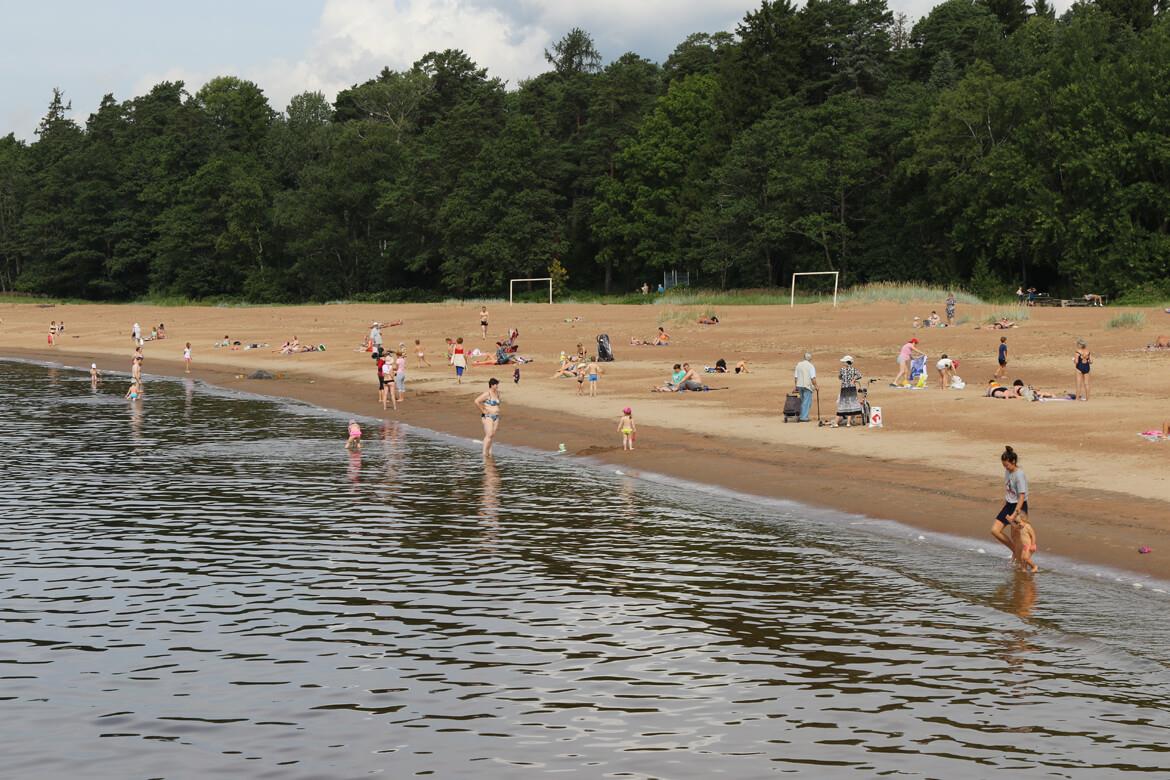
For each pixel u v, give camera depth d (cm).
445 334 7381
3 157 18525
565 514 2261
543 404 4144
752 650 1383
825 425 3297
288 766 1065
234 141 16188
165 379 6094
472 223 12481
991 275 9300
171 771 1055
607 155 12950
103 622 1523
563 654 1377
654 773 1036
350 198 13650
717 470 2738
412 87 15625
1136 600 1556
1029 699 1203
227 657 1377
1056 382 3944
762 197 10850
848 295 8462
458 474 2800
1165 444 2641
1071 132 8944
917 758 1060
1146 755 1058
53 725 1170
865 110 10812
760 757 1068
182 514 2278
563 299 12056
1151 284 8388
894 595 1620
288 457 3122
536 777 1030
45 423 4022
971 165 9600
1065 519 2019
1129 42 10031
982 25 11619
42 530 2122
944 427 3114
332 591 1672
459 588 1686
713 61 14250
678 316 7194
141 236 15750
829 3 12569
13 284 16912
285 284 14212
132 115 18100
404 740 1122
